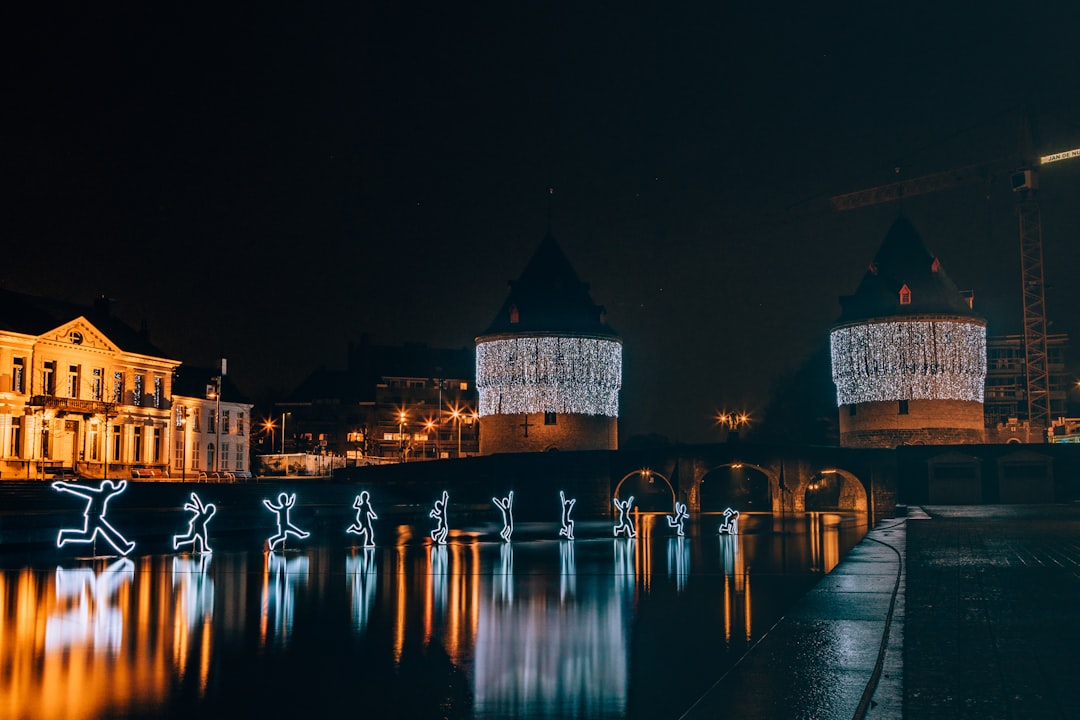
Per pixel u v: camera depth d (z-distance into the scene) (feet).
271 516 185.06
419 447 453.99
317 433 447.42
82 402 250.98
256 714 47.06
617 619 76.74
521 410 285.23
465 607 82.99
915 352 272.92
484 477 251.60
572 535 181.37
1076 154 399.85
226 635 68.39
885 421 275.59
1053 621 48.37
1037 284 407.23
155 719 46.06
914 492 229.86
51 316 255.29
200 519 168.45
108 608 81.41
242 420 332.60
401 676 55.06
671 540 168.25
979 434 277.44
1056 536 105.40
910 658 39.96
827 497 296.71
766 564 122.93
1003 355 456.45
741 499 335.67
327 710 47.83
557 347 285.43
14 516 137.80
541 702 49.21
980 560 79.15
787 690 34.91
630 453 244.83
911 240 286.25
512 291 298.56
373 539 159.22
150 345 290.56
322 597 89.04
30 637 67.41
